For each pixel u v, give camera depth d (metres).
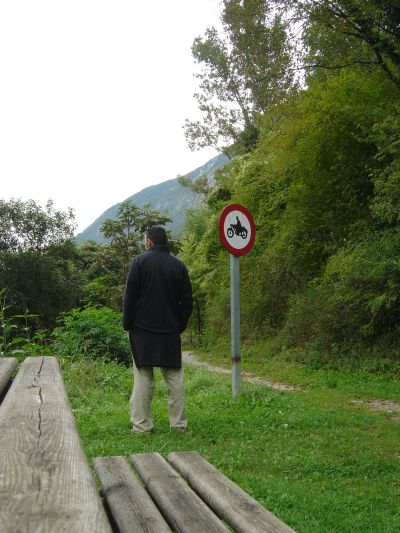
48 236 40.38
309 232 17.11
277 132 16.09
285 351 14.40
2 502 1.35
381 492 4.22
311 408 7.39
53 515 1.28
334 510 3.82
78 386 8.62
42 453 1.75
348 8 12.52
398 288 11.06
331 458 5.08
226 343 20.31
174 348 5.99
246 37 13.88
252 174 22.77
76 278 39.53
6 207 39.50
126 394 8.67
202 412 7.05
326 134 14.39
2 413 2.32
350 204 15.17
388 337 11.48
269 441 5.67
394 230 12.67
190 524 1.95
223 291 22.25
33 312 36.62
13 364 3.87
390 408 7.80
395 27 12.96
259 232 20.89
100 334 11.86
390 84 14.05
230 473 4.53
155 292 5.91
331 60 14.16
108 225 24.17
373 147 14.23
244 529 1.95
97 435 5.77
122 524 1.94
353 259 12.78
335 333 12.83
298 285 16.95
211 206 31.16
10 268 36.41
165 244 6.18
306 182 16.09
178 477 2.53
